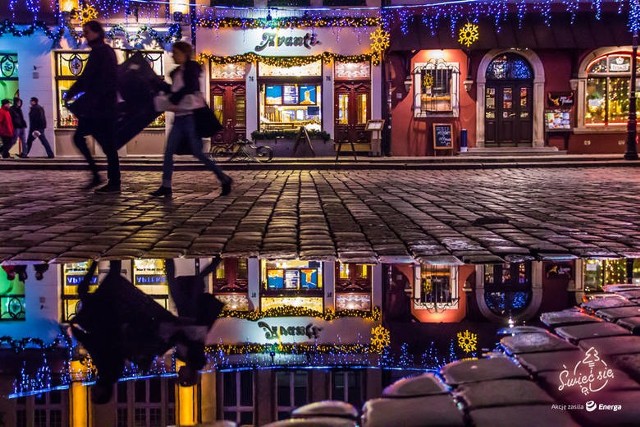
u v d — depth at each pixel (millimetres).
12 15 25016
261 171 18641
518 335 3174
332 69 25812
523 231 7000
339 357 3129
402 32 25375
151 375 2824
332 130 26031
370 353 3207
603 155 23469
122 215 8242
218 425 2152
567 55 25812
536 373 2586
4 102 22688
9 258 5633
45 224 7449
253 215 8305
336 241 6426
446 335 3533
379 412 2184
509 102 26109
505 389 2377
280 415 2344
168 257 5723
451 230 7059
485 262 5500
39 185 12992
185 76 10219
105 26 25578
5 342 3334
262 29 25750
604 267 5289
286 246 6191
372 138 25734
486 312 4035
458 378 2525
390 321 3873
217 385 2699
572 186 13055
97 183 11945
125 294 4461
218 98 26094
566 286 4664
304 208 9117
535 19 25375
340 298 4449
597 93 26062
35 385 2691
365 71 25953
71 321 3781
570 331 3295
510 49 25625
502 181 14555
